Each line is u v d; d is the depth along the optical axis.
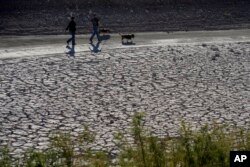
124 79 40.72
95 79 40.47
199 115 32.72
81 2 77.50
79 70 43.09
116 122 30.91
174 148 18.23
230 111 33.78
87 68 43.84
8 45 53.69
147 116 32.16
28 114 31.95
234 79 41.78
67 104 34.22
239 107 34.72
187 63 46.72
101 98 35.75
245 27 70.31
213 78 41.88
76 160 19.19
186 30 66.25
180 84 39.78
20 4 74.00
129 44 55.41
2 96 35.34
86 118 31.55
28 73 41.62
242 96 37.25
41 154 16.08
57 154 17.06
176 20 72.50
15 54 49.03
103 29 60.69
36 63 45.22
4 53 49.34
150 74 42.47
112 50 51.84
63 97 35.72
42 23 66.56
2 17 67.94
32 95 35.91
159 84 39.59
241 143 18.58
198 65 46.06
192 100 35.91
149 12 76.31
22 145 26.80
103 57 48.38
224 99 36.38
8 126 29.72
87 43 55.75
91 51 51.19
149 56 49.22
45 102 34.50
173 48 53.62
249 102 35.91
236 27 70.00
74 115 32.06
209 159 16.27
